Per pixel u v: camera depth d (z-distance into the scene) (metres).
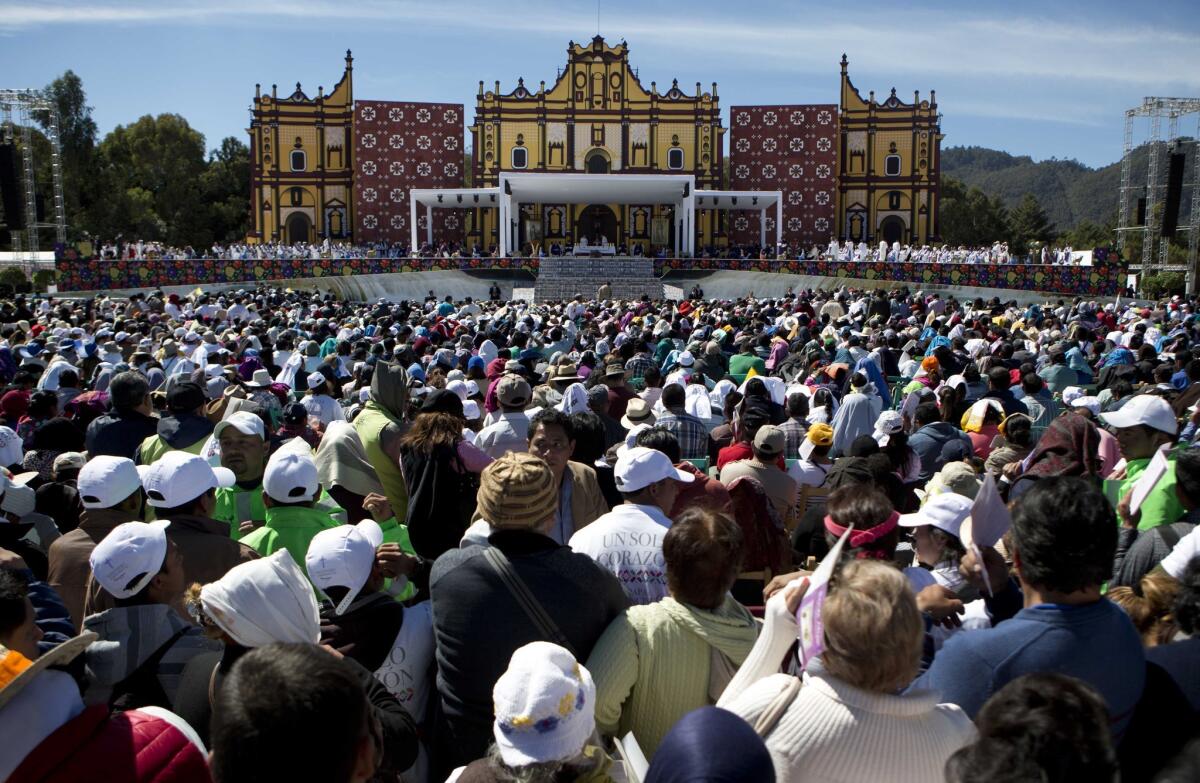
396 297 52.75
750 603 6.01
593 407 9.30
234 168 86.19
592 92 64.69
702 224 66.06
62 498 7.02
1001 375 10.98
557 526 5.98
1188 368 12.69
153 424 8.64
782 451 7.20
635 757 3.39
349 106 65.25
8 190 45.69
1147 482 5.53
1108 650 3.32
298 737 2.42
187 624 4.24
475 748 3.98
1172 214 47.97
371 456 7.28
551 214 66.19
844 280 52.56
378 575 4.39
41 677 2.98
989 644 3.41
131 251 50.78
